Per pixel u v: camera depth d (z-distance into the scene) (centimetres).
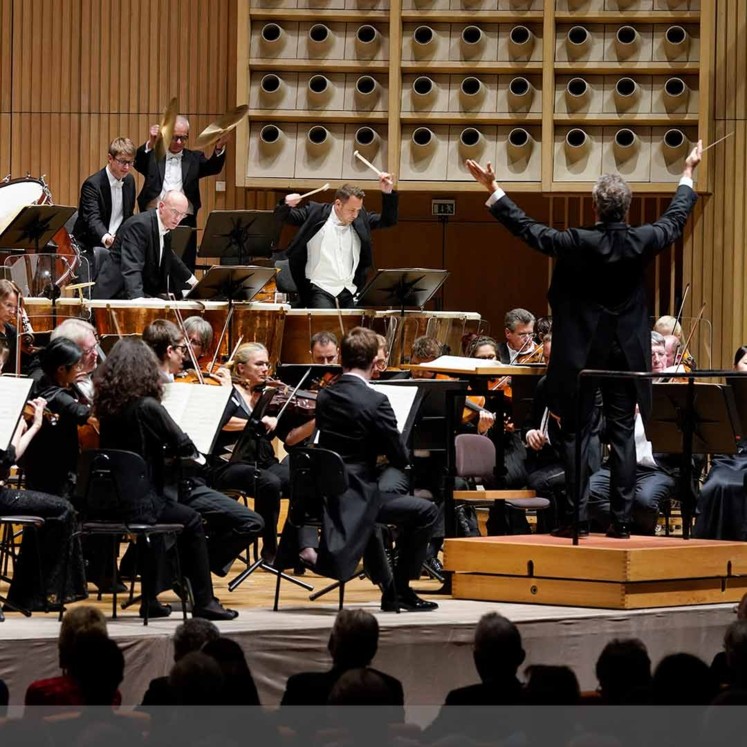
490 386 1959
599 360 1476
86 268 2403
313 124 2853
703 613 1498
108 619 1417
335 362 1986
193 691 945
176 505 1419
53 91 2991
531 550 1517
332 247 2416
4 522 1407
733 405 1614
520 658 1075
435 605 1482
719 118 2844
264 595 1648
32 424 1502
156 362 1438
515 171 2825
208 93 2978
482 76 2842
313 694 1070
